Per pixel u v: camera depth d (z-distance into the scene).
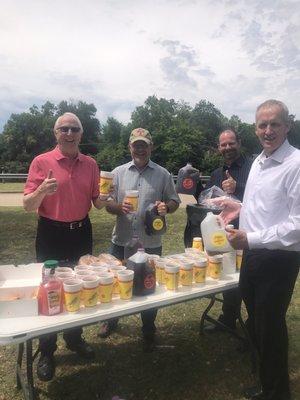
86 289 2.28
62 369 3.25
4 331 1.98
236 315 3.84
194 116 50.94
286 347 2.67
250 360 3.46
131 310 2.35
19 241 7.75
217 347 3.68
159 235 3.53
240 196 3.57
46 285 2.18
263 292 2.58
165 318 4.28
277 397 2.73
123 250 3.62
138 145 3.46
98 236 8.25
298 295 5.05
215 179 3.91
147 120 46.09
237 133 3.76
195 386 3.08
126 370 3.27
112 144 49.00
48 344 2.93
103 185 3.04
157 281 2.79
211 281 2.90
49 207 3.00
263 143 2.54
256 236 2.48
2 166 48.66
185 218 10.26
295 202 2.39
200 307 4.57
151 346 3.60
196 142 39.88
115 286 2.48
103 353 3.53
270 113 2.45
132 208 3.10
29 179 2.99
